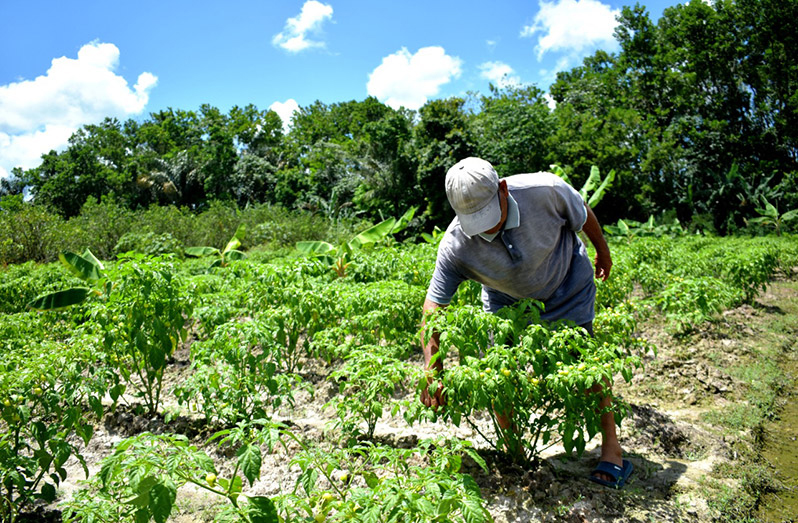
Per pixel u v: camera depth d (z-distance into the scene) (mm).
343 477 2428
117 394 3824
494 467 3375
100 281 6020
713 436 3904
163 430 4156
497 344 3002
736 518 2969
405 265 7137
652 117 35188
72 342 4125
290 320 5094
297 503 2141
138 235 20844
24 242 19875
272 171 48469
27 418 3059
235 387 3807
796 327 6934
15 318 6195
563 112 35344
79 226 22531
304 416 4559
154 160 48906
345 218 31953
